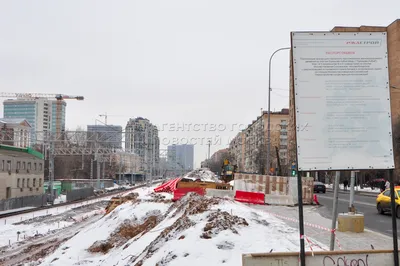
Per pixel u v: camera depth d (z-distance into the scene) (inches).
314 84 218.7
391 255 213.9
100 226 802.2
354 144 217.3
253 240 340.8
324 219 647.1
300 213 207.9
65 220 1284.4
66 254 655.8
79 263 569.6
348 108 218.5
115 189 3159.5
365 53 221.1
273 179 1019.3
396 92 2358.5
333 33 220.8
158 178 4808.1
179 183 1261.1
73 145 2206.0
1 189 1855.3
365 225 608.7
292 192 987.3
